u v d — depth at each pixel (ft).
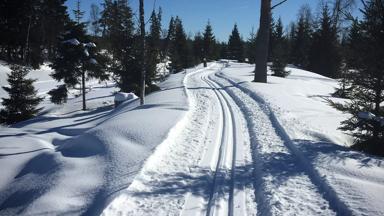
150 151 27.22
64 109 86.74
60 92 89.15
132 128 34.14
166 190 21.31
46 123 57.26
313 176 23.02
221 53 325.21
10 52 159.22
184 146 30.32
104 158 27.14
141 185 21.76
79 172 25.03
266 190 20.80
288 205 18.80
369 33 31.12
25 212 20.25
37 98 78.84
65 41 82.07
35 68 151.64
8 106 75.36
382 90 31.50
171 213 18.49
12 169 31.35
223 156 28.02
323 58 167.22
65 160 28.71
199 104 52.60
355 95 32.50
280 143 31.22
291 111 46.39
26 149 37.93
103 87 139.85
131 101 64.80
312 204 18.94
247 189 21.81
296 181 22.22
